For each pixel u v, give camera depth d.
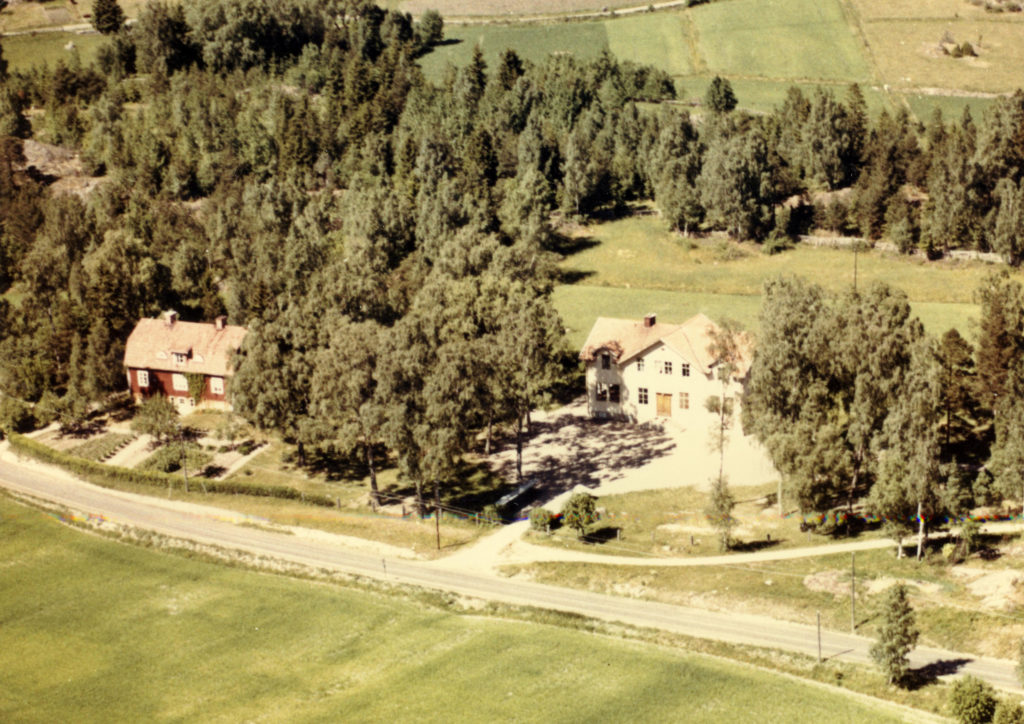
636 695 69.25
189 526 98.75
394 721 68.50
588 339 115.19
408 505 99.56
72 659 78.75
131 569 92.00
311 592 86.31
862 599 77.31
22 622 84.38
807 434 84.69
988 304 101.50
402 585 86.06
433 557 90.44
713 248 156.00
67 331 128.00
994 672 68.50
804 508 85.19
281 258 138.75
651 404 112.06
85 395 120.50
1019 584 75.69
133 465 111.25
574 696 69.62
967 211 145.50
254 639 79.88
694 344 109.06
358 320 116.19
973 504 86.00
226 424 116.25
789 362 87.56
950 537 83.56
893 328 89.94
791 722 65.38
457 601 83.38
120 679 75.75
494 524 94.69
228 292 140.88
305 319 107.19
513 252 122.69
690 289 144.75
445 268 125.19
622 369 112.56
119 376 123.75
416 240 151.62
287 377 103.44
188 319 141.75
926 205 150.50
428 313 106.38
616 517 93.56
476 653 75.75
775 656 72.62
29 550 96.25
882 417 88.38
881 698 67.44
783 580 81.00
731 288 143.62
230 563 91.94
